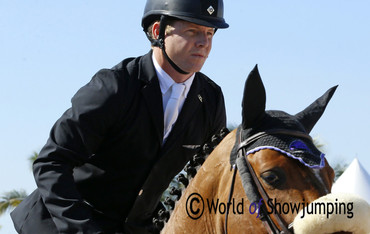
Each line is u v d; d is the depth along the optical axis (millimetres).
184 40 5152
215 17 5168
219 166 4551
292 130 4266
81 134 4953
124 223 5422
